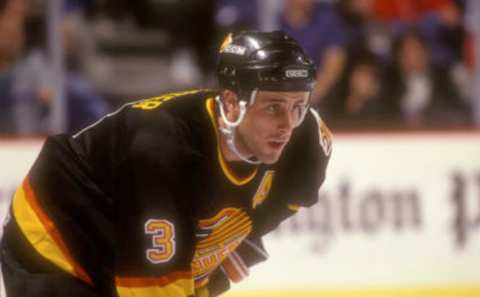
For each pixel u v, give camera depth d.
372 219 18.19
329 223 18.06
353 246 18.08
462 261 18.31
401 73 21.62
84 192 7.98
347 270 18.05
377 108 21.50
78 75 21.05
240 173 8.05
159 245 7.66
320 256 17.98
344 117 21.42
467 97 22.00
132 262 7.75
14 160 17.69
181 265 7.82
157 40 21.98
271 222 9.14
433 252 18.27
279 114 7.55
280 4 21.42
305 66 7.46
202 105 7.90
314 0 21.38
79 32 21.14
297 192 8.93
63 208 8.04
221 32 21.86
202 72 22.08
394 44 21.67
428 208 18.33
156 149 7.66
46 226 8.05
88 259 8.02
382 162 18.31
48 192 8.09
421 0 21.75
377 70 21.48
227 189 8.06
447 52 21.92
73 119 20.94
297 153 8.59
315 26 21.41
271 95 7.46
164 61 22.00
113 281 8.05
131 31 21.80
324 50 21.45
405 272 18.19
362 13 21.53
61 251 8.02
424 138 18.41
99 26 21.47
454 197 18.39
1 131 20.61
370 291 17.94
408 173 18.36
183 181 7.75
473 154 18.47
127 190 7.75
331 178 18.17
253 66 7.41
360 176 18.25
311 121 8.58
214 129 7.84
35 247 8.06
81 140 8.11
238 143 7.84
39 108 20.67
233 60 7.54
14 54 20.55
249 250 9.41
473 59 21.98
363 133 18.33
